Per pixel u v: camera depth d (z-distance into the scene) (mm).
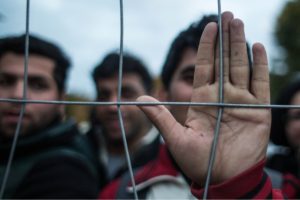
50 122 1415
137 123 2096
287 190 1345
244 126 796
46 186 1197
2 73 1410
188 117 816
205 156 785
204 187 798
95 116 2174
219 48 774
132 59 2205
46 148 1318
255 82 796
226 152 790
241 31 797
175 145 793
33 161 1278
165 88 1573
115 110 2066
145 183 1304
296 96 1827
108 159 2068
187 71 1398
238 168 785
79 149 1519
